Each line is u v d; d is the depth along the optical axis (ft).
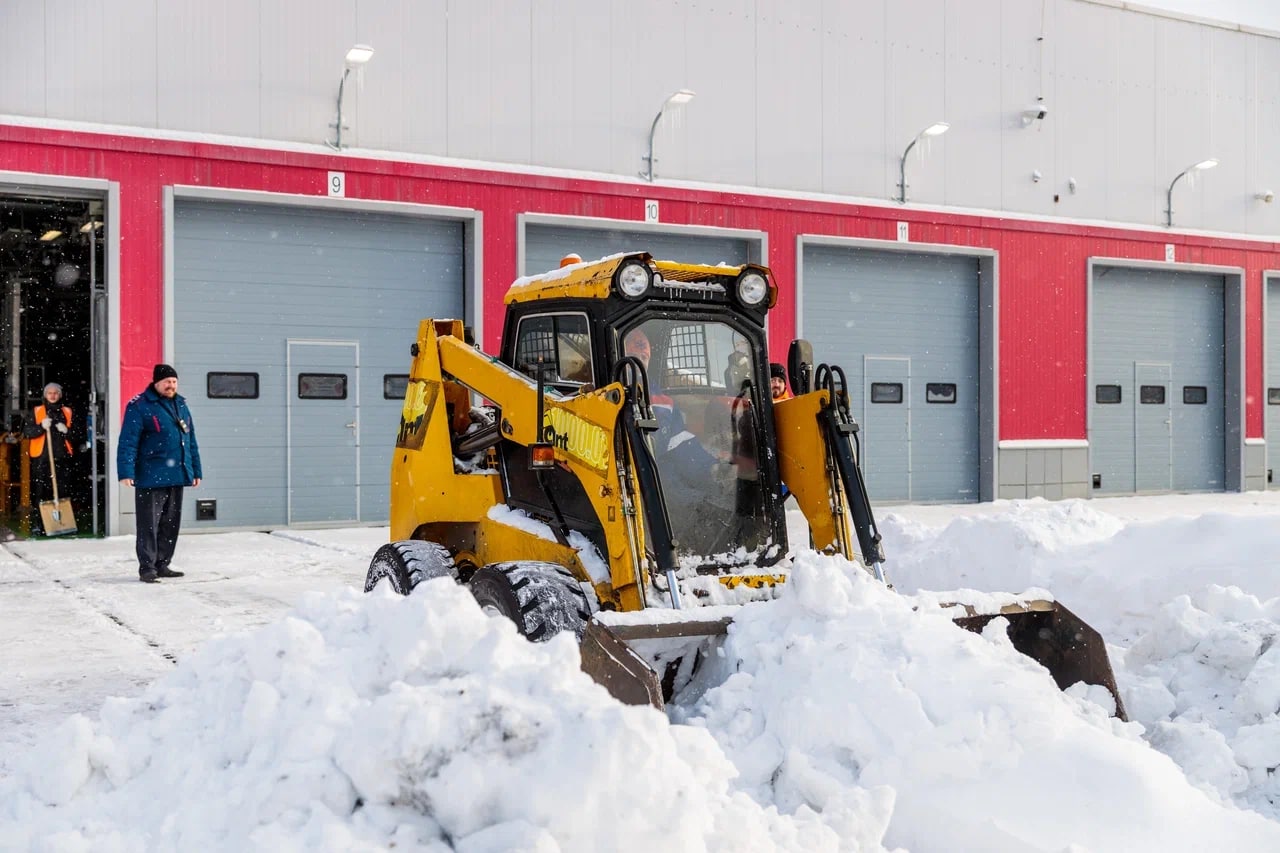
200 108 43.14
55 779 10.00
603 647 12.83
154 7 42.37
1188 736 13.14
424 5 46.93
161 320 42.27
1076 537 26.81
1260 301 69.10
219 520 44.09
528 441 17.21
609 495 15.10
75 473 52.65
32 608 26.50
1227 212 68.44
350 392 46.26
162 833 9.07
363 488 46.47
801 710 11.93
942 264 59.77
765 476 16.81
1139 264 64.75
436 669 10.20
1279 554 21.99
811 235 55.11
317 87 45.06
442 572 18.34
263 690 9.97
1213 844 10.37
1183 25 66.95
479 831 8.55
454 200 47.26
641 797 8.53
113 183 41.45
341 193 45.14
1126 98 65.00
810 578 13.21
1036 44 62.03
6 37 40.19
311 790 8.85
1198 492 67.97
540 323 18.34
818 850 9.41
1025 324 61.16
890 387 58.34
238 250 44.32
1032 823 10.52
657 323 16.57
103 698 17.97
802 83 55.36
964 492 60.29
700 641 13.98
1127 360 65.72
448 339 20.18
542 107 49.32
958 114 59.62
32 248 61.16
